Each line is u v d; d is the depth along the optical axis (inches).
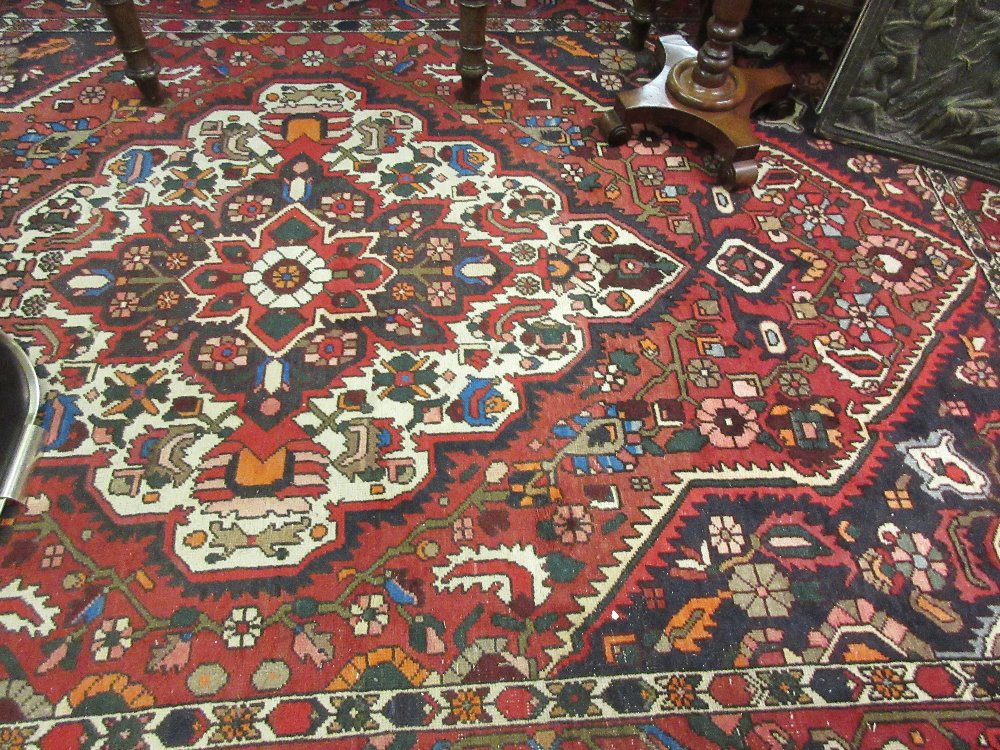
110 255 71.2
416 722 49.6
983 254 75.9
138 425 61.1
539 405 64.0
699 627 54.0
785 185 80.8
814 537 58.2
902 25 76.0
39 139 79.5
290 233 74.0
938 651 53.6
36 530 55.8
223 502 57.7
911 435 63.6
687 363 67.0
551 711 50.4
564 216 76.9
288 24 93.1
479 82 84.4
